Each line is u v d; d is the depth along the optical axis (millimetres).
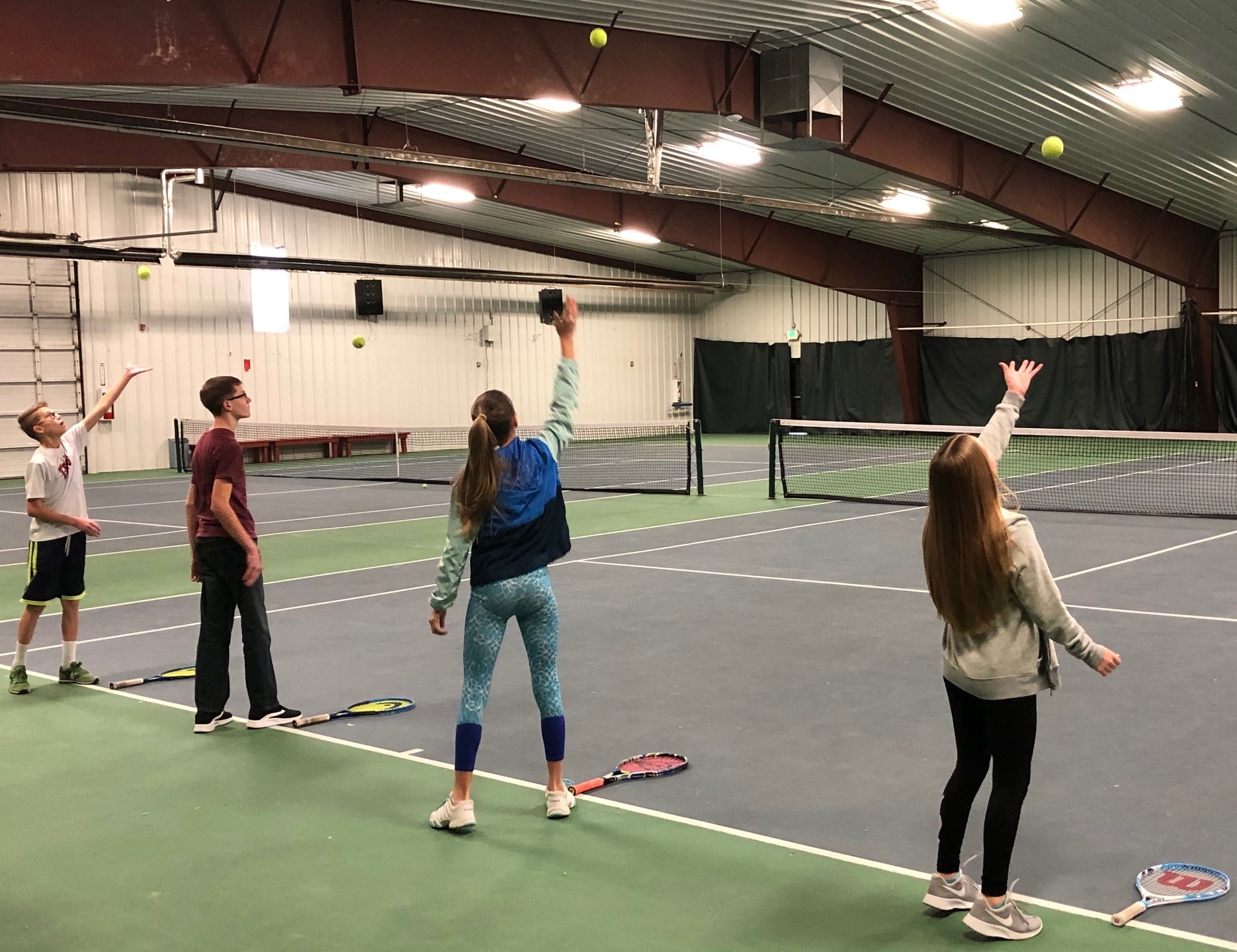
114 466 22844
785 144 15617
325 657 6754
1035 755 4699
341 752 4988
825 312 30141
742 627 7234
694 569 9469
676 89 14258
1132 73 14250
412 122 19609
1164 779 4367
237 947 3213
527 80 13203
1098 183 19469
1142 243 20922
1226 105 15234
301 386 25375
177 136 12367
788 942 3154
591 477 18891
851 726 5148
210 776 4707
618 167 21469
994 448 3551
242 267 21062
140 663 6762
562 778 4402
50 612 8445
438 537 12000
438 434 27719
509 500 3973
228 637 5414
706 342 31953
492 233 28203
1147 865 3605
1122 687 5691
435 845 3924
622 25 13664
